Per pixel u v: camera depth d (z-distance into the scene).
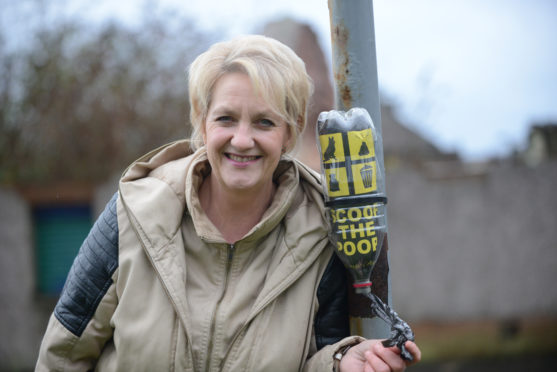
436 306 6.50
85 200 6.47
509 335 6.42
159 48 7.30
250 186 1.41
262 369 1.36
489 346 6.38
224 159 1.43
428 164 6.86
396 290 6.52
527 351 6.35
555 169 6.53
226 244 1.45
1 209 6.11
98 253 1.45
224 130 1.40
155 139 7.16
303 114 1.52
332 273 1.48
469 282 6.52
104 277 1.44
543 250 6.50
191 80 1.49
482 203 6.57
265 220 1.44
